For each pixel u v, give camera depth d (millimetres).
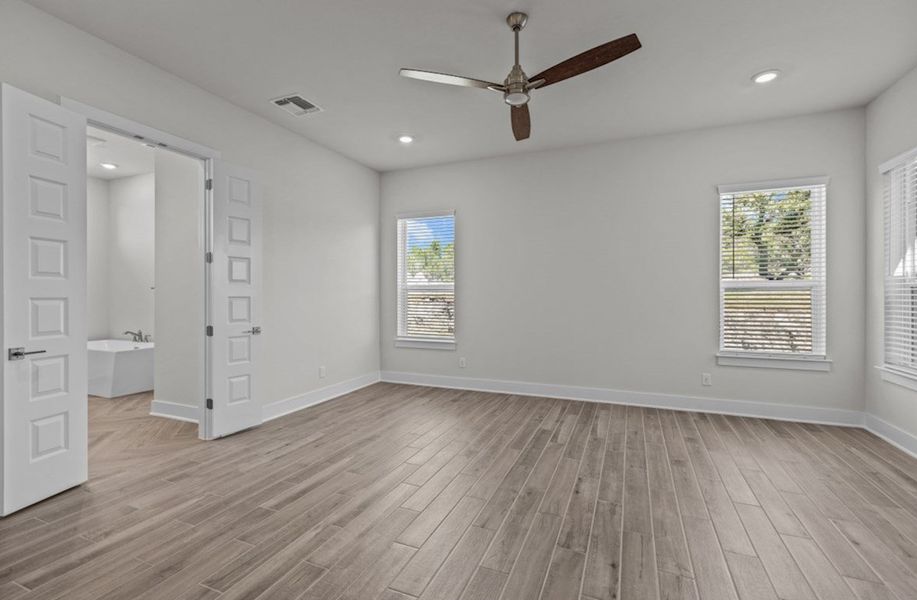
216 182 3352
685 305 4191
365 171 5266
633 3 2334
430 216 5262
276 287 3998
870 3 2320
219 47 2771
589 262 4551
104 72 2688
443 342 5199
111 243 6027
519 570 1746
